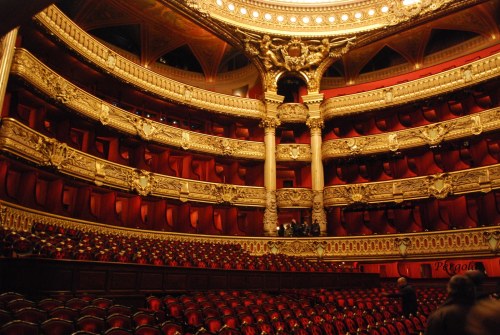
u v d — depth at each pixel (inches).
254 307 261.6
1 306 178.4
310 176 792.3
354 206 721.0
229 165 781.9
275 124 769.6
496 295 278.2
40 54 555.8
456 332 83.4
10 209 386.6
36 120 503.8
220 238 648.4
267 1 757.3
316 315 249.0
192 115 764.6
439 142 657.6
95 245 379.6
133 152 677.3
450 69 664.4
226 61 860.0
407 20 702.5
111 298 286.2
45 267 251.8
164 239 599.2
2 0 75.6
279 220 778.2
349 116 759.1
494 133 622.5
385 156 737.0
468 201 661.3
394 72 822.5
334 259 635.5
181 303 255.8
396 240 607.8
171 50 796.0
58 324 152.6
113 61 601.9
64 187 556.7
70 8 633.0
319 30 765.3
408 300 262.1
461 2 649.6
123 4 668.7
